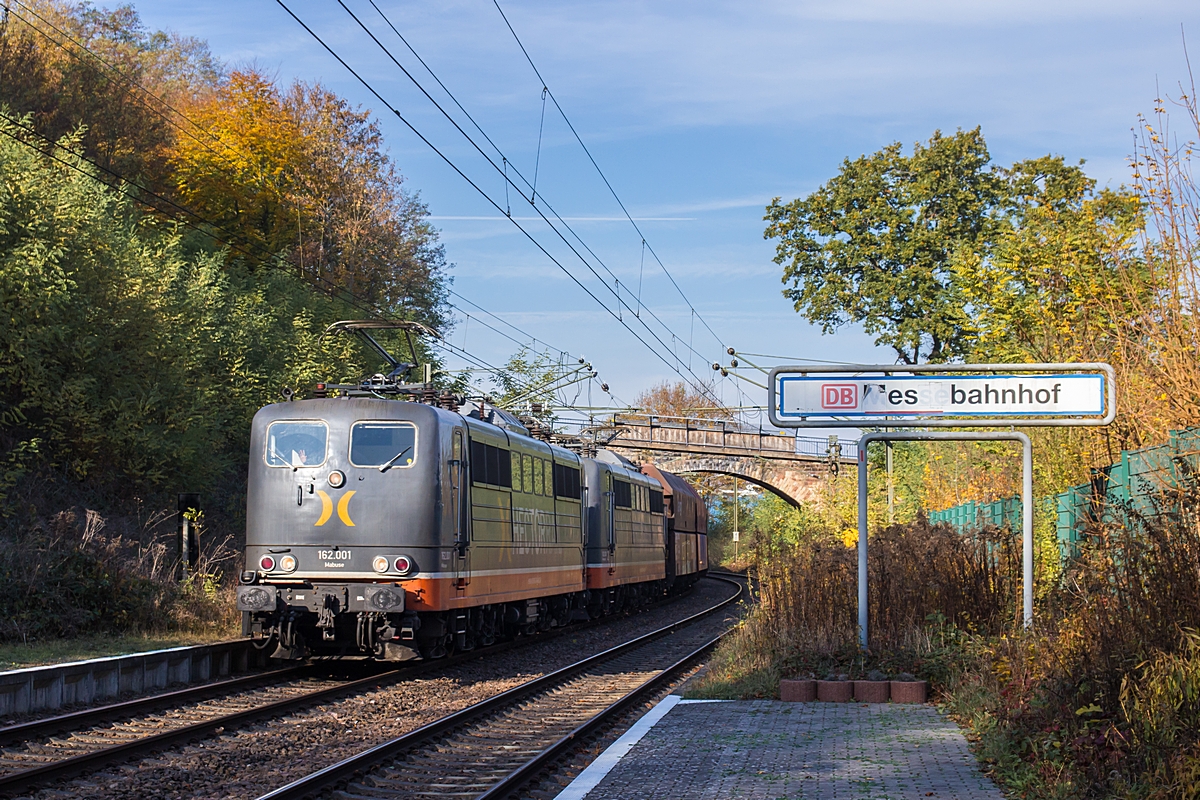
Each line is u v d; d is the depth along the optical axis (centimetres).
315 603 1590
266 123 4316
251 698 1350
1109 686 877
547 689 1515
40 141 2761
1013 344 2234
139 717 1179
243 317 3141
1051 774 795
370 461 1620
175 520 2533
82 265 2375
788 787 819
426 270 5109
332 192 4600
